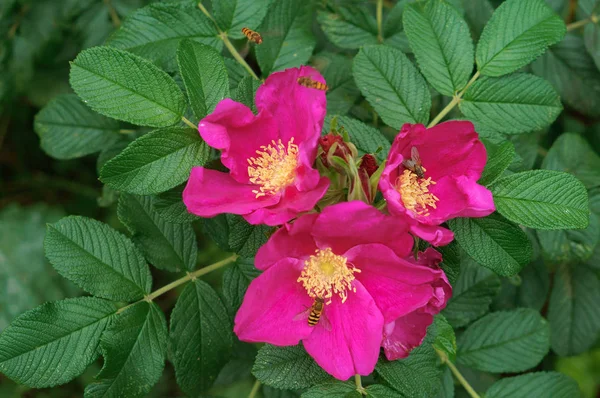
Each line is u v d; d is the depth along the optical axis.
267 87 0.41
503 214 0.42
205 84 0.43
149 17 0.47
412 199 0.40
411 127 0.39
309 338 0.40
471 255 0.43
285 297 0.40
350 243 0.39
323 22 0.52
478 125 0.46
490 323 0.51
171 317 0.45
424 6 0.46
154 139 0.42
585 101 0.55
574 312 0.54
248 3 0.48
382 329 0.40
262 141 0.42
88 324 0.43
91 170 0.75
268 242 0.39
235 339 0.53
